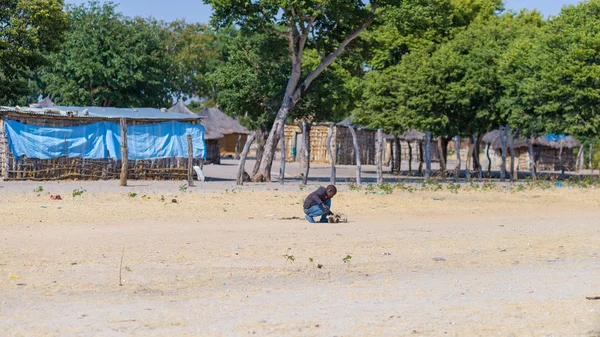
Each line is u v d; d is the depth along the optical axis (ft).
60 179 100.58
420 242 43.50
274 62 116.37
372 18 106.83
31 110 99.71
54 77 204.85
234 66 115.55
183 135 112.16
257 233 46.14
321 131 216.54
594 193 89.97
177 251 38.09
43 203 62.54
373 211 65.36
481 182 116.26
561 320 23.67
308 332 21.76
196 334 21.38
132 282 29.86
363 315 24.17
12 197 67.46
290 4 98.73
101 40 205.36
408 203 72.49
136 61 204.74
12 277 29.89
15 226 47.80
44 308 24.70
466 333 21.85
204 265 34.22
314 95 114.83
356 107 158.71
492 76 127.24
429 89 130.00
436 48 146.82
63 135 101.24
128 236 43.73
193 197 72.43
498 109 130.41
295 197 75.92
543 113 117.29
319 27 110.73
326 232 47.26
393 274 32.89
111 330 21.72
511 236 47.39
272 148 109.81
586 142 197.98
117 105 208.44
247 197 74.18
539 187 100.01
